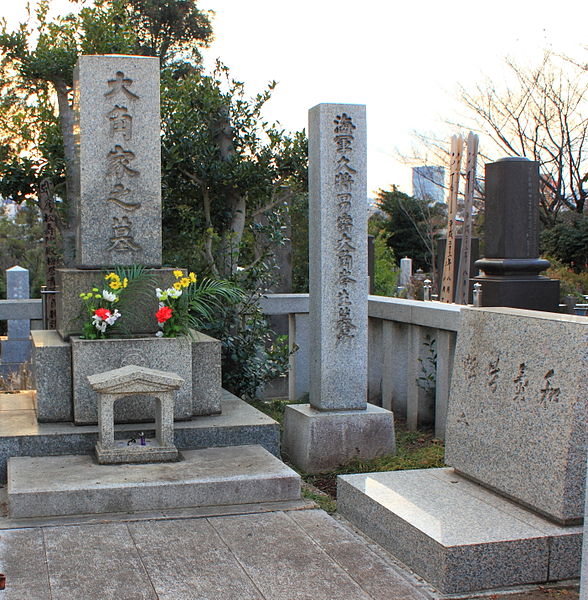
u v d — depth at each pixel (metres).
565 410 3.50
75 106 6.01
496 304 8.80
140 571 3.43
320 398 5.51
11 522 4.02
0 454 4.84
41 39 8.64
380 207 25.58
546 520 3.58
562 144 19.62
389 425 5.51
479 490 4.06
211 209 7.84
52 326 8.05
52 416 5.23
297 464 5.52
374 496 3.95
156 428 4.97
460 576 3.28
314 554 3.66
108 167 5.65
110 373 4.82
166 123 7.39
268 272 7.84
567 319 3.67
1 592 3.19
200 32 18.33
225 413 5.66
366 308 5.55
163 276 5.66
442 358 6.04
